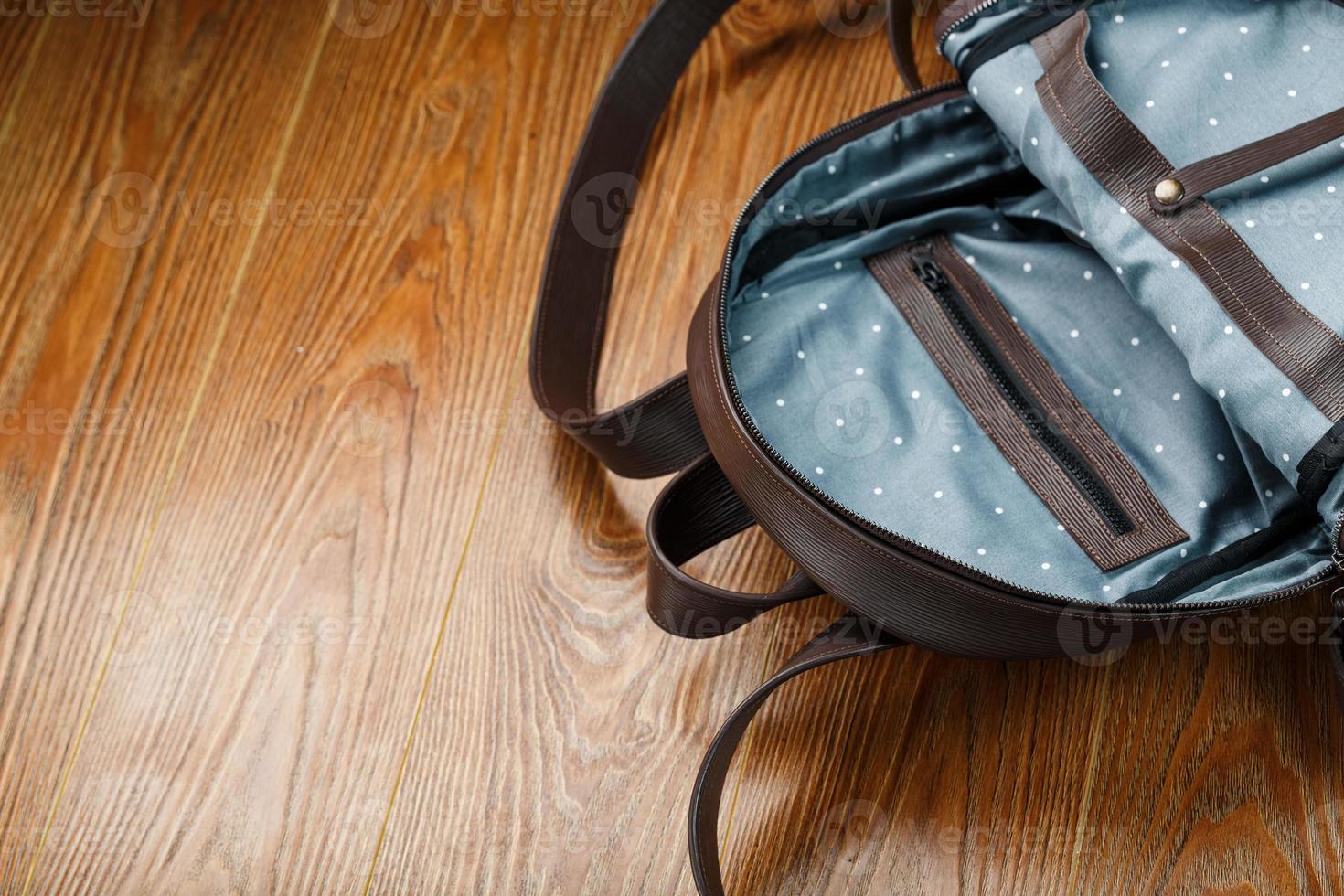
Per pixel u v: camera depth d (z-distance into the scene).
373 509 0.82
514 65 0.94
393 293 0.88
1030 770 0.73
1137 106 0.66
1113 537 0.68
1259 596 0.62
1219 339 0.62
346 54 0.95
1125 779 0.72
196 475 0.83
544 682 0.77
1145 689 0.74
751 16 0.94
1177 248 0.63
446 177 0.91
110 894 0.73
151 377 0.86
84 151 0.93
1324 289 0.60
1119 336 0.72
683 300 0.86
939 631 0.64
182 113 0.93
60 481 0.83
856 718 0.75
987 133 0.78
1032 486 0.69
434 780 0.75
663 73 0.89
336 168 0.92
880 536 0.61
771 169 0.90
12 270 0.89
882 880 0.72
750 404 0.72
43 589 0.81
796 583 0.71
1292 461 0.61
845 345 0.74
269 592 0.80
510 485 0.82
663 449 0.78
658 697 0.76
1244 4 0.68
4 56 0.95
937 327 0.74
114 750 0.77
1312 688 0.73
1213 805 0.72
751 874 0.72
